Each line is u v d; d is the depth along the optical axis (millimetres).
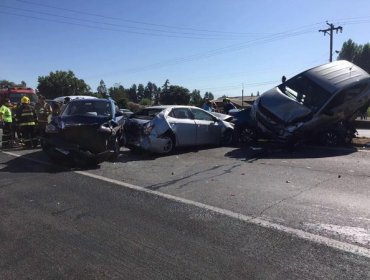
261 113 13773
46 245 5023
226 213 6211
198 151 12750
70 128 10195
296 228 5535
